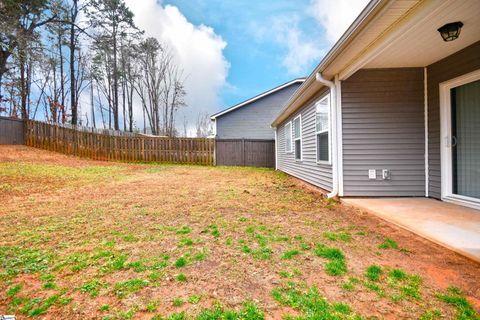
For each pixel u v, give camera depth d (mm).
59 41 18547
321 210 4230
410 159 4785
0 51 12273
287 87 17797
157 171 10281
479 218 3318
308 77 5414
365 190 4883
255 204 4668
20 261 2428
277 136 12797
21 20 12672
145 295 1886
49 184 6660
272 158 14445
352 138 4902
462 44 3727
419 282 1970
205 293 1896
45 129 12773
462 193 4098
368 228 3279
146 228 3336
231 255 2506
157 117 28641
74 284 2049
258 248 2660
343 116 4910
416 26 2898
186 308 1732
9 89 17359
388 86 4797
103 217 3855
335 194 4973
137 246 2758
